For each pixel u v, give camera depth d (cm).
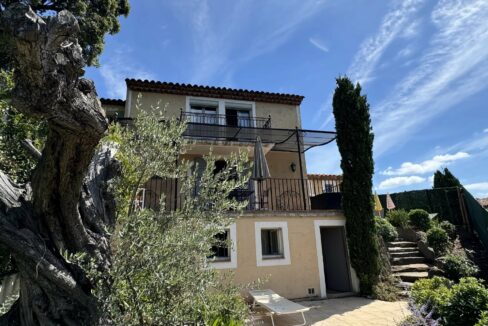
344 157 900
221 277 320
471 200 1167
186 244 242
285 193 1116
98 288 199
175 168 334
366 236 821
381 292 770
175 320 214
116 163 296
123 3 1138
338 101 946
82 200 227
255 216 773
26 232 183
